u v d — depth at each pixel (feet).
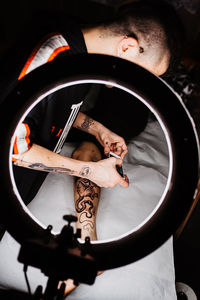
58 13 2.18
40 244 1.18
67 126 2.62
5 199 1.23
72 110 2.49
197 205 3.42
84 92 2.44
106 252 1.25
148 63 1.96
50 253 1.16
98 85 4.10
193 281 3.56
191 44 3.69
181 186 1.16
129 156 3.76
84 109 4.16
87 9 4.60
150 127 4.13
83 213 2.65
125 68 1.12
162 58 1.92
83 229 2.56
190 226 3.77
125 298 2.45
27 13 4.57
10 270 2.48
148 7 1.80
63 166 2.02
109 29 1.94
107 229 2.78
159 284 2.58
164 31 1.76
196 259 3.73
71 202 2.93
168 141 1.17
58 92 2.13
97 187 2.88
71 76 1.13
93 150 3.34
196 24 4.00
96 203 2.79
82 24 2.22
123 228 2.80
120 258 1.24
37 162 1.87
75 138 3.80
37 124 2.10
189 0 3.90
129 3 1.97
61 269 1.16
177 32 1.80
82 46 2.00
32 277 2.46
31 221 1.31
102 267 1.23
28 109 1.17
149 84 1.12
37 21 2.07
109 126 4.14
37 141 2.30
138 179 3.31
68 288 2.31
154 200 3.12
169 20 1.76
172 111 1.13
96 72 1.12
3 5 4.43
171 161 1.19
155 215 1.23
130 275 2.56
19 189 2.43
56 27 1.95
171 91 1.14
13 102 1.14
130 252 1.23
